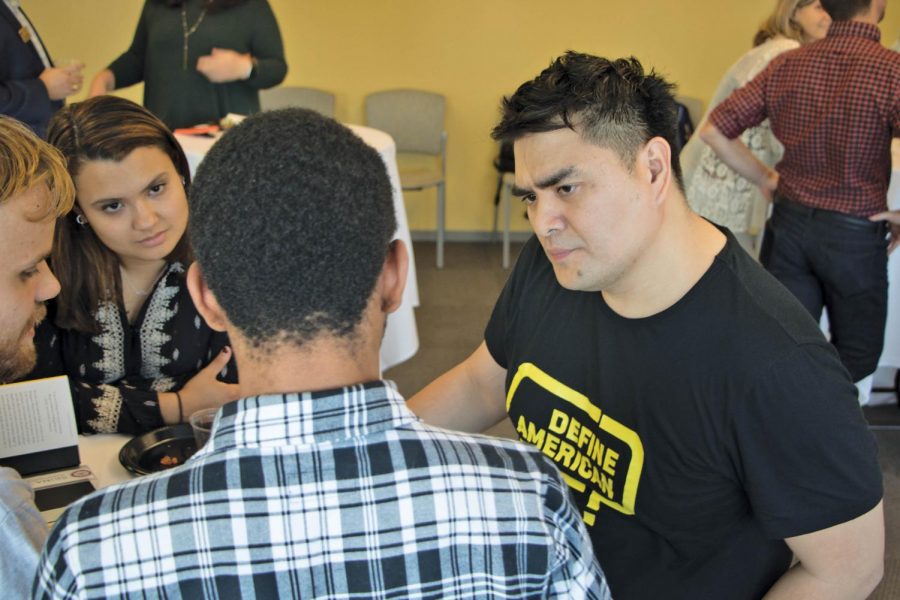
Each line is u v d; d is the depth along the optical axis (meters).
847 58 2.20
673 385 0.94
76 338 1.44
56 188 0.96
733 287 0.92
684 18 4.74
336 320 0.58
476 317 3.94
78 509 0.58
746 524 0.97
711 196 2.89
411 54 4.80
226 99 3.26
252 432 0.57
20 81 2.67
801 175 2.40
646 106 0.88
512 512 0.60
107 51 4.62
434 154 4.85
